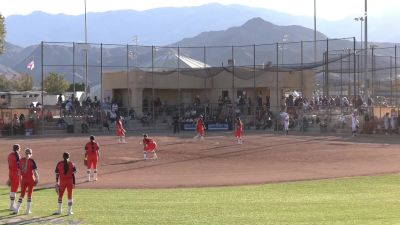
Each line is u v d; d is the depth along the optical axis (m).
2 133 59.53
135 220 16.84
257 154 40.75
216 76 78.19
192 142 49.78
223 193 23.92
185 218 17.14
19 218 17.53
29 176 18.62
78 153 41.50
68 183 18.36
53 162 36.84
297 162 36.31
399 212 18.16
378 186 25.55
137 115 70.38
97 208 19.48
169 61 84.44
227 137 54.84
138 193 24.17
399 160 36.38
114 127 65.69
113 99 73.62
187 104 72.25
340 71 70.94
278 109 67.69
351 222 16.11
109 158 38.75
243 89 76.50
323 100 67.94
